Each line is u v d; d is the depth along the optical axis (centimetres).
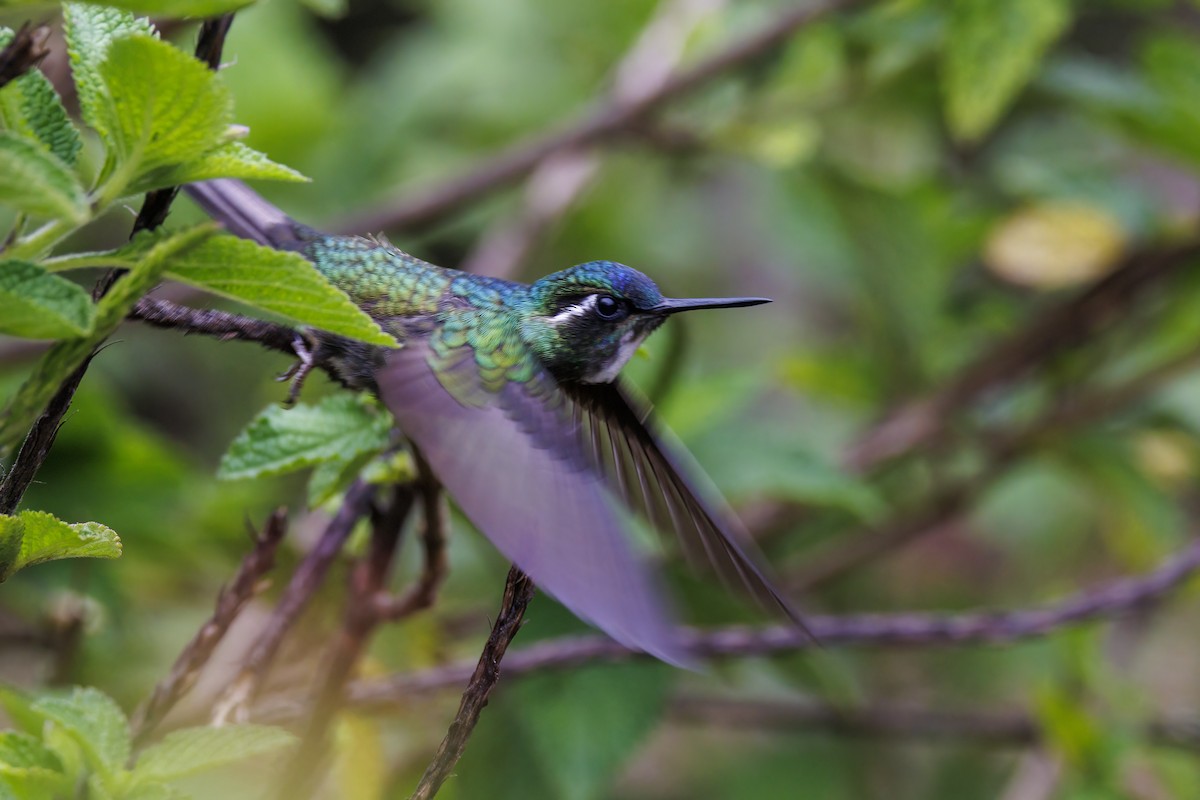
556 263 1248
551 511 454
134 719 520
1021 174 1112
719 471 790
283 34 1166
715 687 1068
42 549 379
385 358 511
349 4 1544
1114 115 1026
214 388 1277
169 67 338
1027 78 1021
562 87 1251
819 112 1062
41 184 302
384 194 1184
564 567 423
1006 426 1102
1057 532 1281
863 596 1227
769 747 1132
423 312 535
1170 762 888
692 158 1162
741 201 1375
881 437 1088
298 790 571
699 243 1347
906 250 1098
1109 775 841
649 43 1109
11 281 324
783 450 805
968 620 713
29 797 417
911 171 1125
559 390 519
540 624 782
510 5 1255
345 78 1482
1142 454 1103
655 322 599
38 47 321
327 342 509
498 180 1043
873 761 1130
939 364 1144
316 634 773
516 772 832
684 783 1154
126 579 884
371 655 823
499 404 502
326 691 576
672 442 728
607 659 664
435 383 501
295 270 348
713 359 1326
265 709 608
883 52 1031
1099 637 980
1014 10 911
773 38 1024
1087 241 1089
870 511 789
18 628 820
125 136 352
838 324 1358
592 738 760
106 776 420
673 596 788
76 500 809
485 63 1238
